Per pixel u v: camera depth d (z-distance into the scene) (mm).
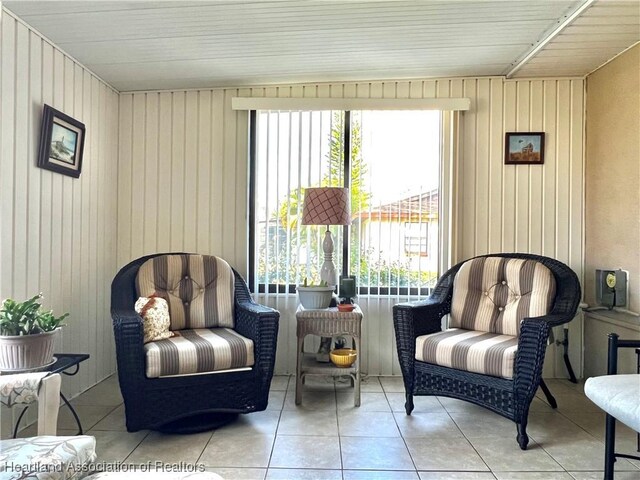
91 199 3111
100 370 3244
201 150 3486
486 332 2824
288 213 3455
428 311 2848
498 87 3424
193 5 2283
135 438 2336
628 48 2889
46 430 1634
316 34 2656
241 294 3021
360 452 2213
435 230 3434
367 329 3451
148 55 2881
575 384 3252
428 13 2426
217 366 2391
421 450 2242
